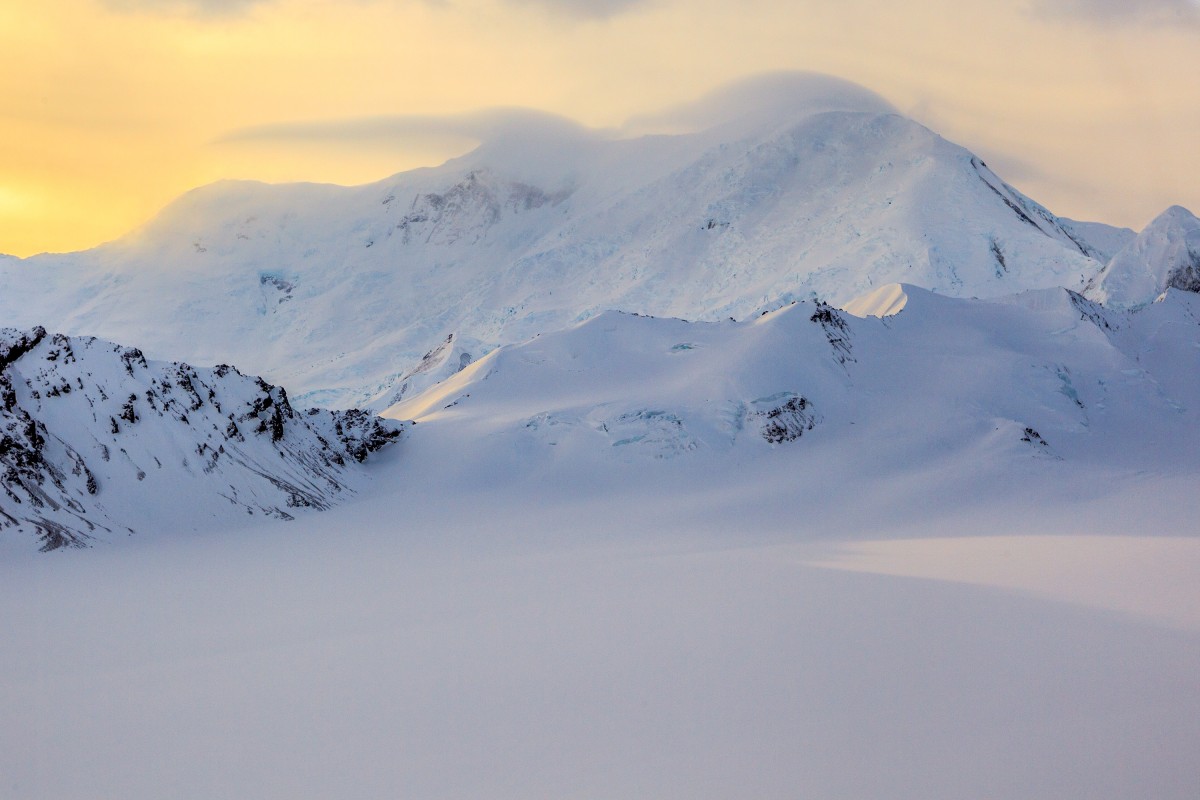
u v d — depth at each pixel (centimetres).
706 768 2295
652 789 2194
